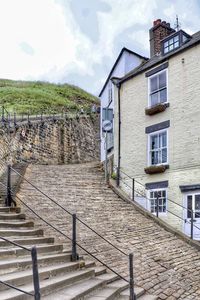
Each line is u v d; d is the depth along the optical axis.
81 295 7.24
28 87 50.28
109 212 15.33
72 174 20.36
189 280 10.45
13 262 7.32
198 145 15.84
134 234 13.35
